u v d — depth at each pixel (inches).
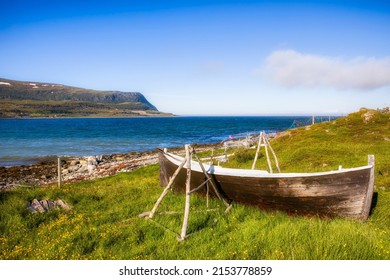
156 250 330.0
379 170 663.8
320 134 1291.8
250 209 451.8
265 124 7194.9
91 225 413.7
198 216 419.2
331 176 404.8
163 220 414.0
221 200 482.9
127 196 600.7
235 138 3127.5
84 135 3742.6
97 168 1416.1
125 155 1943.9
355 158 813.9
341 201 406.6
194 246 330.0
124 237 368.8
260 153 1083.9
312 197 413.1
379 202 477.1
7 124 6456.7
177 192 582.9
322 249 300.7
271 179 428.8
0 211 466.0
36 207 510.0
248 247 316.5
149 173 1023.6
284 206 432.1
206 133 4099.4
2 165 1685.5
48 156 2025.1
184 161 413.1
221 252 309.4
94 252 337.4
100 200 582.2
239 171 595.2
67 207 530.0
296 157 887.1
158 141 3034.0
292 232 335.9
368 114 1488.7
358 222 394.0
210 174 485.7
